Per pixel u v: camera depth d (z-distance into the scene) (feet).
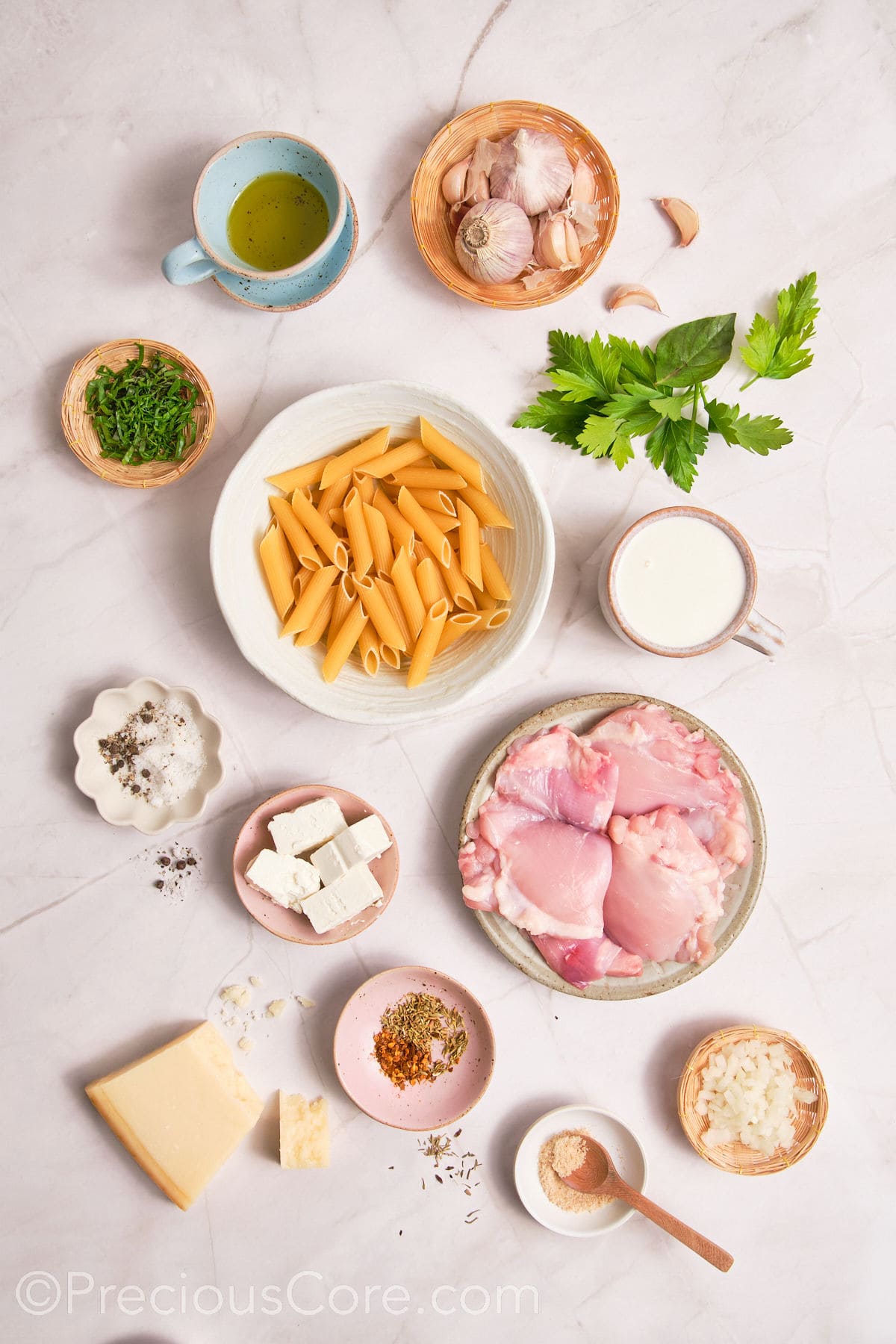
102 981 2.76
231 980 2.76
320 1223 2.77
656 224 2.71
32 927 2.75
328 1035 2.76
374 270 2.69
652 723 2.62
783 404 2.75
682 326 2.66
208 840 2.75
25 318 2.68
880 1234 2.79
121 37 2.64
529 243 2.56
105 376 2.59
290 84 2.66
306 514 2.55
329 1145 2.76
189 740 2.66
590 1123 2.74
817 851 2.78
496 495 2.59
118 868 2.75
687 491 2.62
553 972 2.64
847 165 2.71
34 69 2.65
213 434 2.69
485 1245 2.77
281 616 2.58
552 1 2.65
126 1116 2.68
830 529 2.77
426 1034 2.70
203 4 2.64
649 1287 2.79
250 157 2.51
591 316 2.72
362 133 2.67
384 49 2.65
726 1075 2.72
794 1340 2.78
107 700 2.64
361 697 2.57
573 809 2.62
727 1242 2.78
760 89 2.69
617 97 2.68
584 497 2.74
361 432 2.60
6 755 2.73
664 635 2.57
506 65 2.67
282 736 2.75
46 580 2.72
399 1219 2.77
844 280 2.73
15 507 2.71
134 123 2.66
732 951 2.79
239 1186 2.77
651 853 2.59
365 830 2.59
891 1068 2.79
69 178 2.66
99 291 2.68
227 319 2.69
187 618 2.73
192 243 2.43
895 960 2.78
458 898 2.76
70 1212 2.76
